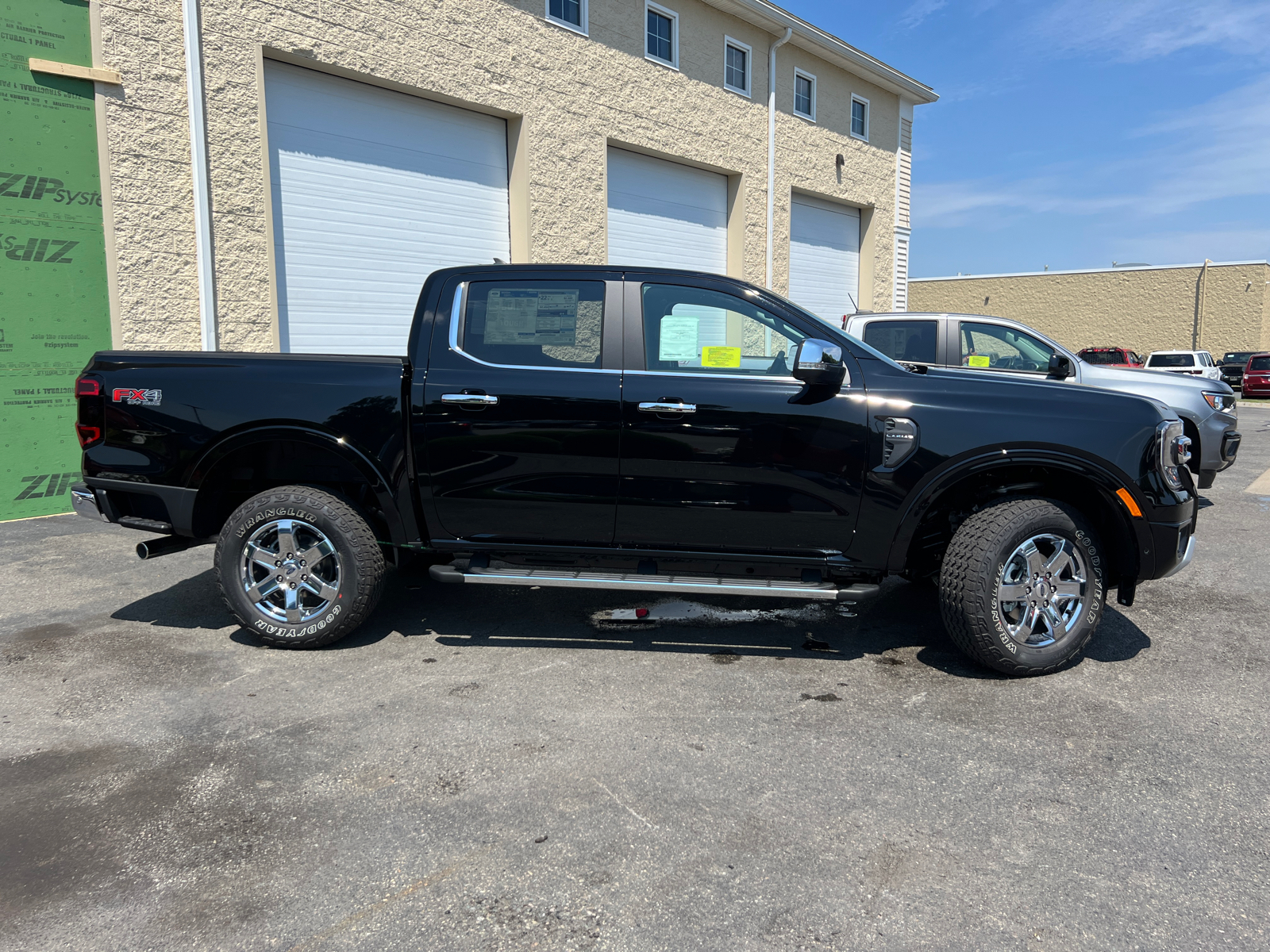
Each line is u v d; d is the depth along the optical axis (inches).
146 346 295.4
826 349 139.4
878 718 131.0
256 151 318.3
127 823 100.9
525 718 130.6
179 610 184.4
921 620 181.2
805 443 147.6
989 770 114.7
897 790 109.2
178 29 294.0
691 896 87.5
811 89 621.0
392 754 118.6
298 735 124.4
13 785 109.7
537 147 428.1
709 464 149.3
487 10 398.9
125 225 286.8
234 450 155.5
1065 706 135.8
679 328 154.8
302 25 329.1
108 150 280.4
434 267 399.2
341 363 157.5
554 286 156.7
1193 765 116.1
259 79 317.1
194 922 83.2
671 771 114.0
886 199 714.2
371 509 163.5
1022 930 82.4
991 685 144.5
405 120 380.5
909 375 150.5
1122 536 148.1
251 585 158.1
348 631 158.1
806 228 648.4
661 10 494.6
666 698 138.6
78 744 121.0
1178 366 1021.2
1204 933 81.9
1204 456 299.6
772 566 154.6
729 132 549.0
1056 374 309.3
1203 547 249.9
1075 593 146.1
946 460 145.3
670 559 155.2
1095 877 91.0
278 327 331.3
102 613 181.8
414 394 153.7
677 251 537.0
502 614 183.5
